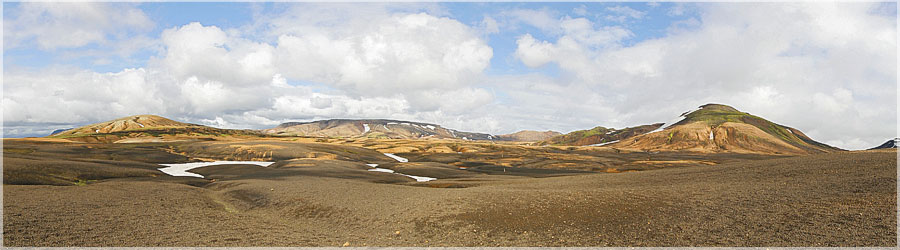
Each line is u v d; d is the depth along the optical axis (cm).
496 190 3747
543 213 2714
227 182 5547
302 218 3166
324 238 2441
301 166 9094
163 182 5534
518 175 9125
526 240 2269
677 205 2727
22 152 10944
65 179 5622
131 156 12062
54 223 2478
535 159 15362
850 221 2112
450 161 14912
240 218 3045
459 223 2627
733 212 2467
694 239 2097
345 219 2964
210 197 4166
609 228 2381
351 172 8138
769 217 2309
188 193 4241
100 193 3784
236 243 2258
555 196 3161
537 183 5050
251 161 13312
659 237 2172
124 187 4350
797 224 2159
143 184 4772
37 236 2205
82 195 3588
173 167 9662
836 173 3366
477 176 8212
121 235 2323
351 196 3750
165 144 17175
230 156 13888
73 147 13350
